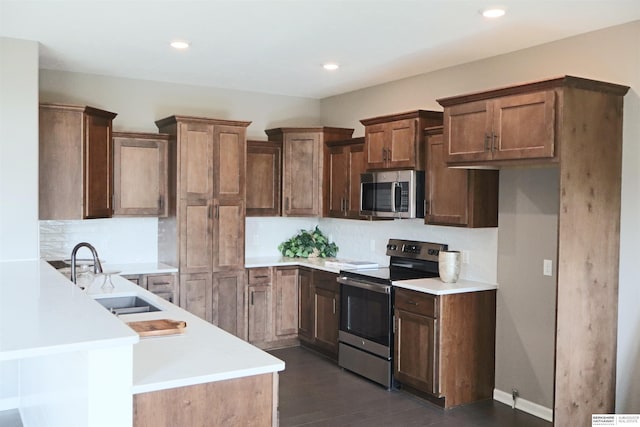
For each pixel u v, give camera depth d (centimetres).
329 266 539
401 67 481
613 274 355
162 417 201
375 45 410
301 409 409
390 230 541
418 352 423
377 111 563
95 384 188
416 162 457
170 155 529
